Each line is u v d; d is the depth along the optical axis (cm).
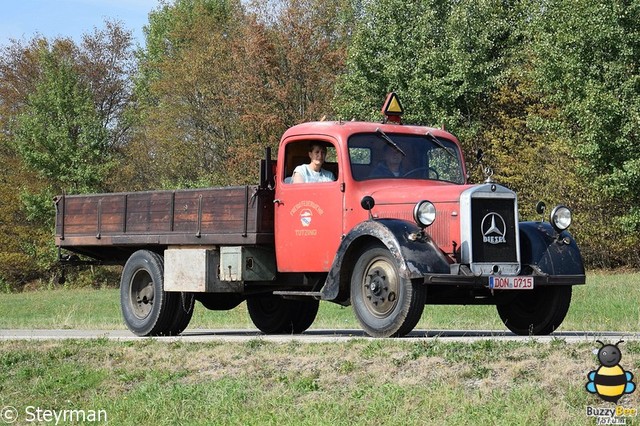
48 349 1168
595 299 2291
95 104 5934
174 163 5259
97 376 1029
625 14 3397
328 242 1179
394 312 1049
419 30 4172
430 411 761
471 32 4125
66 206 1537
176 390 922
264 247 1273
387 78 4194
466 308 2077
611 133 3431
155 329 1370
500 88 4231
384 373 865
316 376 893
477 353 880
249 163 4681
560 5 3659
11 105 6138
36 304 3222
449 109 4147
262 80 4800
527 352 873
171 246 1387
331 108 4684
